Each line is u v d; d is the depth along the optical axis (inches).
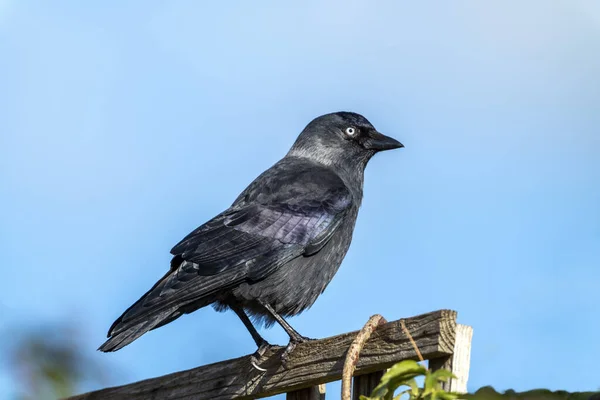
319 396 358.9
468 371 288.4
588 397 231.5
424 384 250.2
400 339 305.4
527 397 236.7
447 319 290.5
